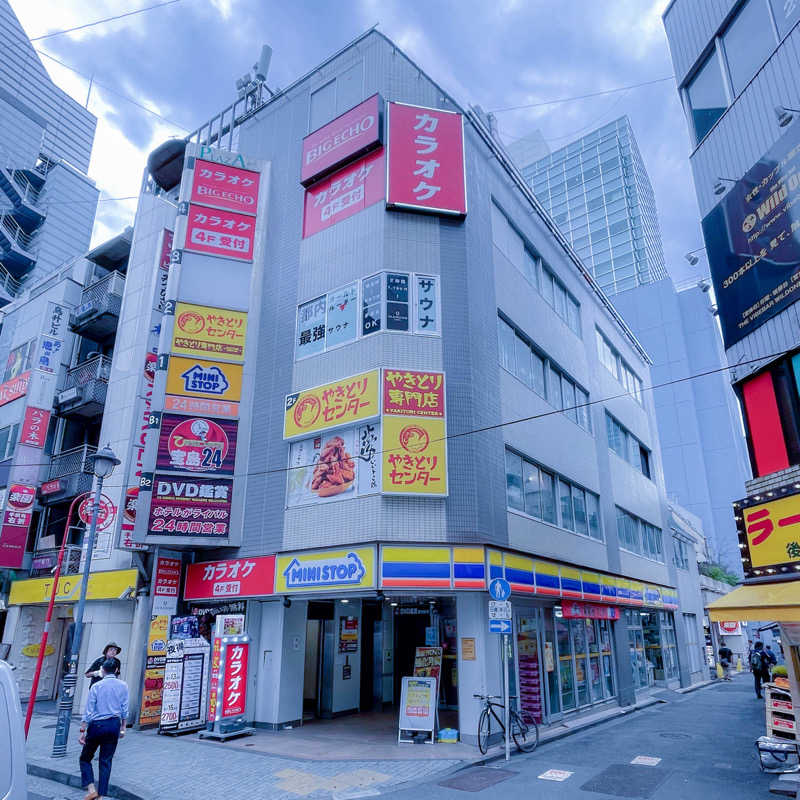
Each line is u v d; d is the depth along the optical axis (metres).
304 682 14.73
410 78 15.20
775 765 9.14
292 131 16.62
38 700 17.62
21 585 18.00
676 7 12.17
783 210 8.85
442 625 14.77
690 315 56.03
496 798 7.86
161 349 13.95
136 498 14.30
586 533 17.81
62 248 62.09
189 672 12.20
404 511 11.57
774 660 18.95
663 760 10.05
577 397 19.41
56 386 20.36
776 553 8.34
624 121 89.62
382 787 8.35
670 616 24.59
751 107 9.79
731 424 52.00
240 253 15.38
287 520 12.84
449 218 14.02
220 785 8.34
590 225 86.69
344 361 13.12
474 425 12.44
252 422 14.27
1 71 78.62
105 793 7.40
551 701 13.66
